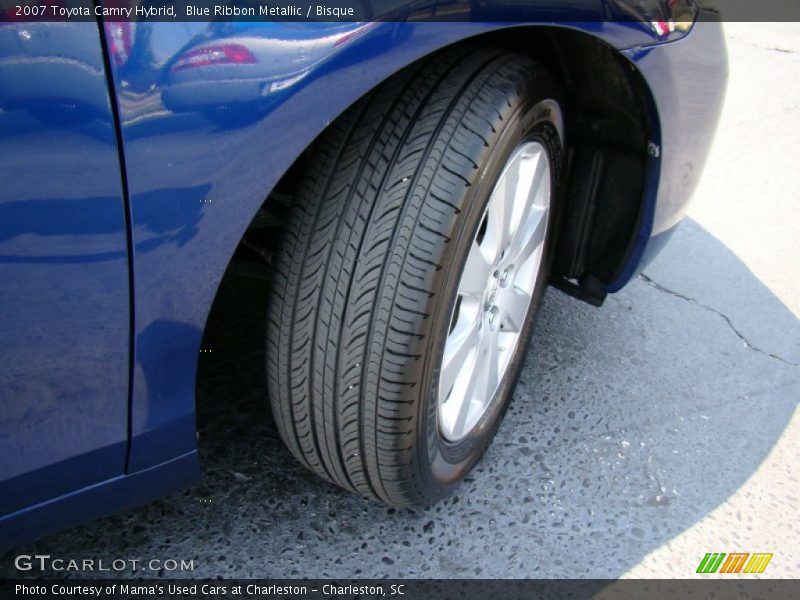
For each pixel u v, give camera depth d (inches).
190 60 46.8
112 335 51.4
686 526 84.0
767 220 149.0
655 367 107.1
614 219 90.0
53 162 44.4
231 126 49.6
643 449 93.0
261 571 73.8
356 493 79.4
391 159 60.8
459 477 80.2
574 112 83.7
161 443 58.5
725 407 101.8
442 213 59.8
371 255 60.2
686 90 79.0
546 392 99.3
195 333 55.6
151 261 50.4
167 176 48.6
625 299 120.2
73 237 46.8
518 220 77.2
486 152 61.9
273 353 65.9
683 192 89.8
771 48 236.5
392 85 63.1
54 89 43.2
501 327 85.0
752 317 121.0
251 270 76.7
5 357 47.7
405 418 64.5
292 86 50.8
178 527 76.9
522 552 78.5
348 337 61.7
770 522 86.0
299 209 63.2
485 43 75.3
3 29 41.3
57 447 52.9
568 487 86.4
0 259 44.9
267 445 85.9
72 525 57.8
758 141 179.3
